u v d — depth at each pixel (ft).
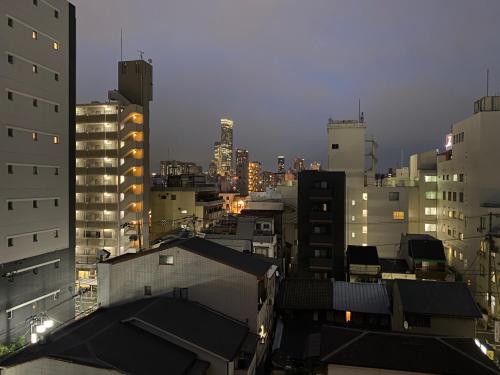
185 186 231.30
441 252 129.29
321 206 144.56
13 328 94.38
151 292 73.97
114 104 172.96
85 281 148.87
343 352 56.13
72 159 119.44
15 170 97.35
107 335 55.21
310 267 139.64
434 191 181.37
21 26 99.35
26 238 100.32
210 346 57.67
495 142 132.16
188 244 77.66
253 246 120.47
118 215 170.19
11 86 96.17
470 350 57.36
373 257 129.39
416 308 77.61
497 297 112.68
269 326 85.56
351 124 182.91
